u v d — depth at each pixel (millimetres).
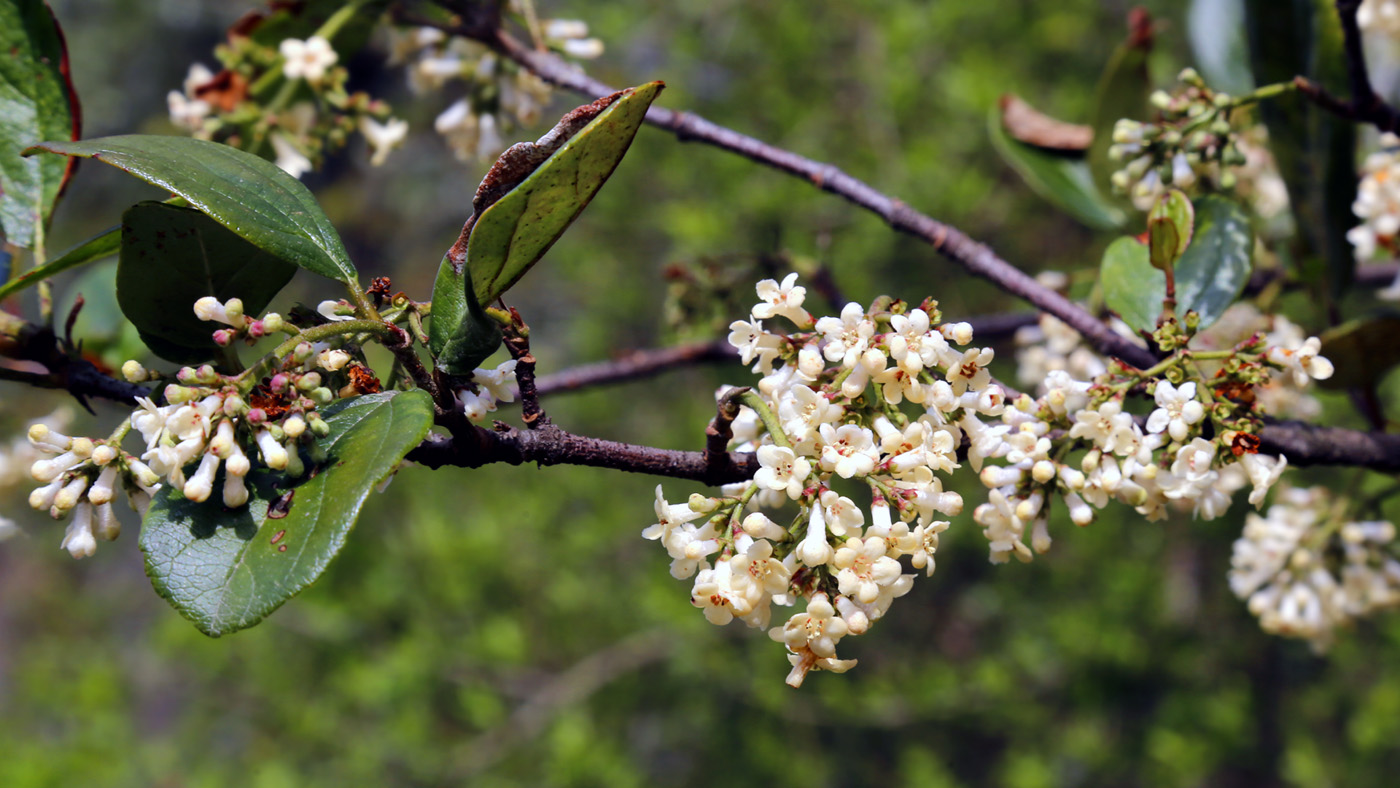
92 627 2857
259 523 627
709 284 1021
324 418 639
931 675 2197
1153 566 2246
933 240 774
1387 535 794
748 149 792
